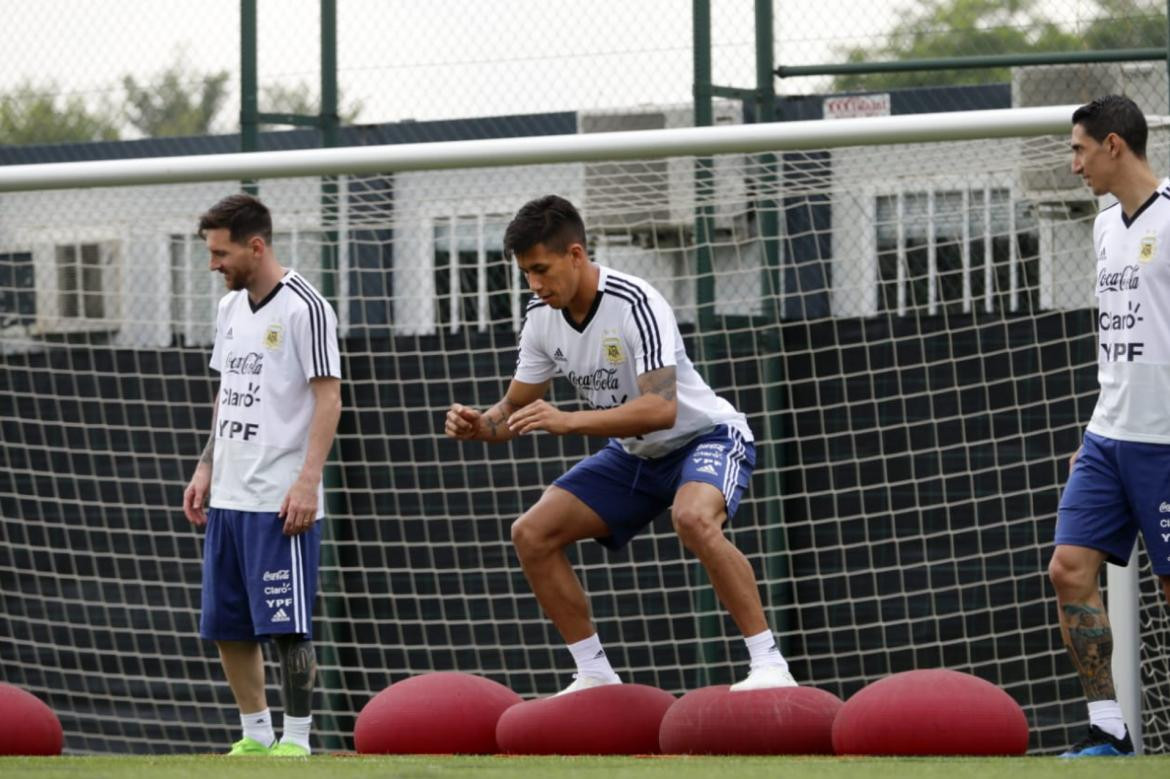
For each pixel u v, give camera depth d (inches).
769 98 1003.9
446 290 1042.7
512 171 1029.8
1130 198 634.2
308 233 1066.1
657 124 1026.1
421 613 1035.3
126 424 1087.6
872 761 570.9
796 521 981.2
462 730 701.9
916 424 965.8
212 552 745.6
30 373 1108.5
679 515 664.4
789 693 645.9
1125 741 641.0
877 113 1005.8
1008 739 622.5
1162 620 914.7
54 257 1113.4
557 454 1024.2
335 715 1021.2
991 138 810.8
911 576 966.4
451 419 702.5
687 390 692.1
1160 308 627.5
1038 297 946.1
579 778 478.0
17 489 1106.7
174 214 1099.9
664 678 1002.1
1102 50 967.6
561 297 668.1
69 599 1091.9
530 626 1023.6
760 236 983.6
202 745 1061.8
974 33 992.2
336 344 745.0
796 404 984.3
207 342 1085.1
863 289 978.7
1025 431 950.4
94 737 1048.2
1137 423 633.0
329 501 1042.7
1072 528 649.0
